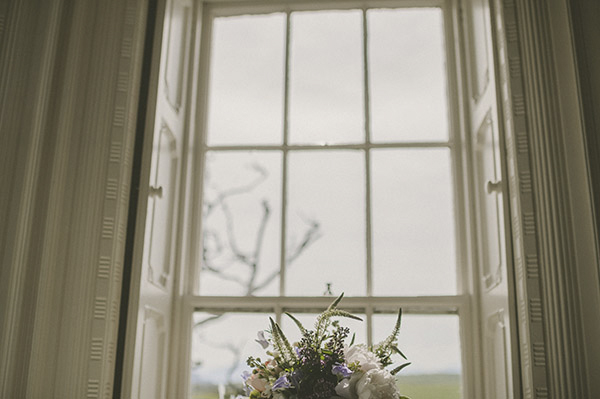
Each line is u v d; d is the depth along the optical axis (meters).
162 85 2.45
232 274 2.75
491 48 2.33
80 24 2.37
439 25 2.90
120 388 2.15
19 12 2.29
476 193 2.56
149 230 2.30
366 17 2.94
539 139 2.14
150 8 2.56
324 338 1.86
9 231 2.09
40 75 2.24
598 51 2.21
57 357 2.07
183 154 2.73
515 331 2.06
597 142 2.13
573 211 2.06
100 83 2.32
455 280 2.62
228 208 2.82
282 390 1.76
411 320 2.54
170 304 2.54
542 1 2.27
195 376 2.57
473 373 2.45
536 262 2.05
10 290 2.03
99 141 2.26
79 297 2.12
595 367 1.92
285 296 2.59
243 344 2.59
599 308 1.97
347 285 2.65
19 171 2.15
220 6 2.97
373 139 2.80
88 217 2.19
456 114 2.75
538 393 1.94
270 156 2.84
